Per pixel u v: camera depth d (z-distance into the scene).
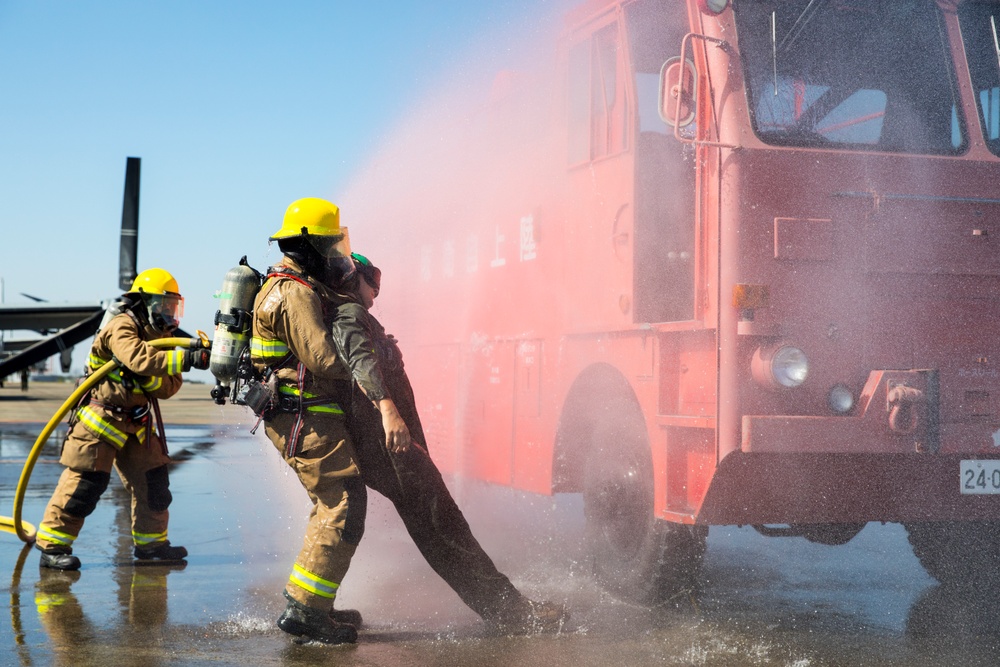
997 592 5.35
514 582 5.73
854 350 4.60
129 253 21.61
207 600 5.14
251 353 4.29
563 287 5.84
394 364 4.51
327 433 4.20
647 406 4.96
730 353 4.49
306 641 4.26
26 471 6.18
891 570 6.10
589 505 5.67
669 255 5.16
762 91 4.69
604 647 4.23
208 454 14.47
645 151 5.17
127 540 7.16
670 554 5.03
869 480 4.75
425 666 3.91
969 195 4.83
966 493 4.71
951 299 4.74
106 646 4.21
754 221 4.55
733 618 4.82
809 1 4.82
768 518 4.70
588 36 5.63
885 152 4.76
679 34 5.36
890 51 4.91
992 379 4.75
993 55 5.09
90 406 5.95
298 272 4.31
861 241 4.65
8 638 4.35
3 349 40.19
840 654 4.16
